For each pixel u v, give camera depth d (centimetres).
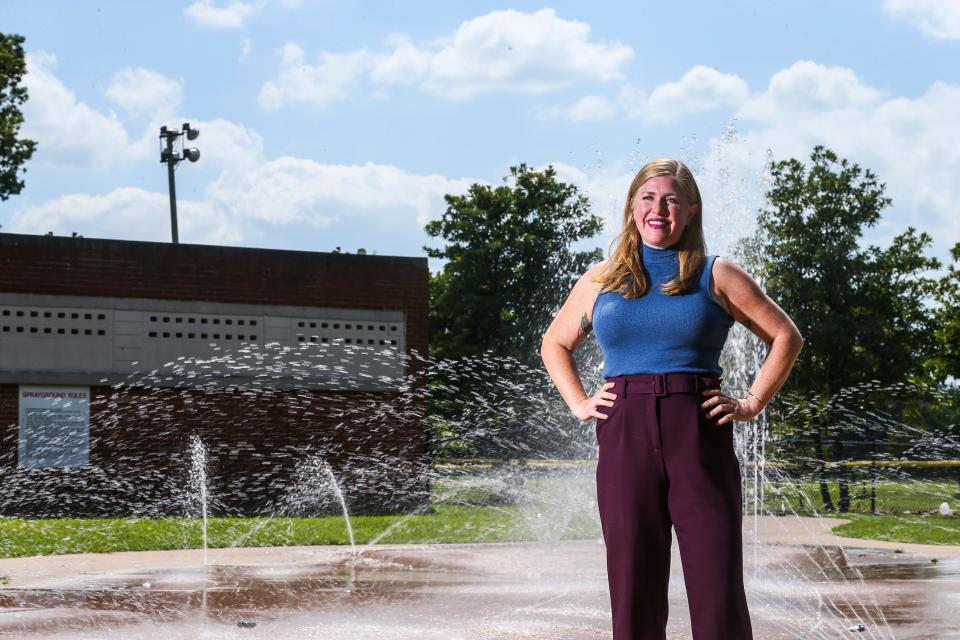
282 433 1891
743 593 269
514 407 2634
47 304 1767
